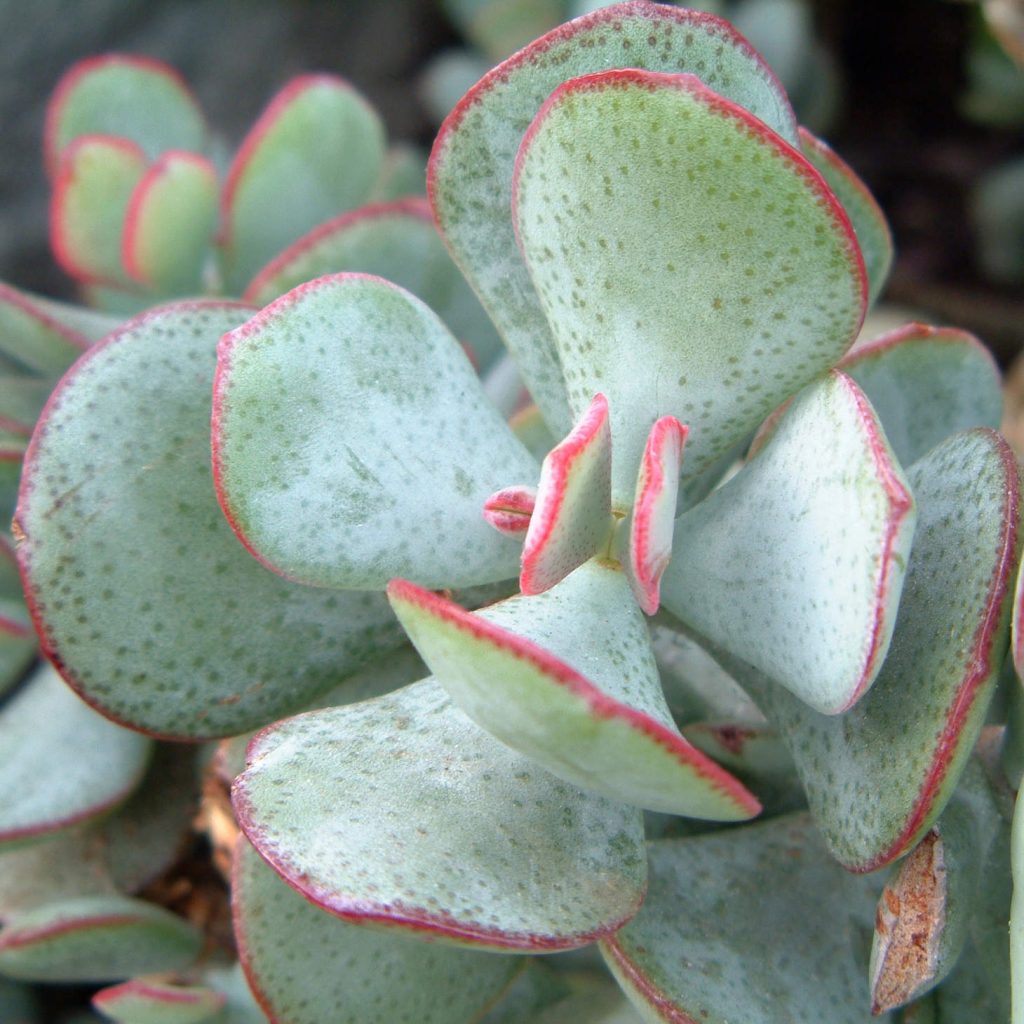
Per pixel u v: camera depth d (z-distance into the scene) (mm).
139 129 502
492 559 348
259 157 453
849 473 315
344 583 341
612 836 328
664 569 336
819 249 324
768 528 331
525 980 388
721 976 335
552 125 326
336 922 353
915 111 820
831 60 756
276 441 334
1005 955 345
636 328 336
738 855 350
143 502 350
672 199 325
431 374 347
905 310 759
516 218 342
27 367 478
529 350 359
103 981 463
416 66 869
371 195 500
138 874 424
